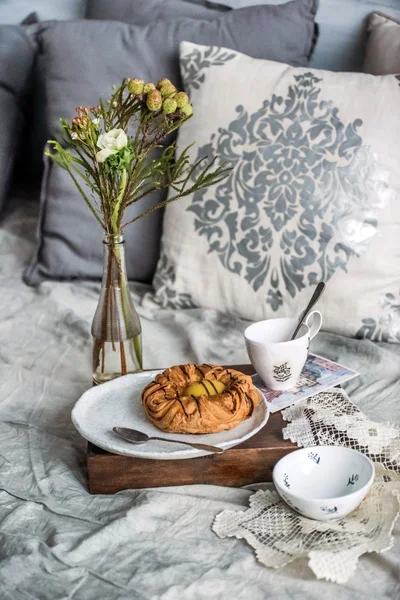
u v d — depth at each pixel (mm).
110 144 935
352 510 839
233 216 1397
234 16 1643
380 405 1114
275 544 811
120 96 1006
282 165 1369
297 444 924
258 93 1424
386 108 1341
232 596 756
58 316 1458
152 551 822
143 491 919
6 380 1229
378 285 1319
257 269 1379
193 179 1440
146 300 1504
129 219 1574
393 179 1325
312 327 1088
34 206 1808
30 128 1815
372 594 754
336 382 1065
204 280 1428
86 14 1862
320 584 770
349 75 1397
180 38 1607
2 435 1074
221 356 1291
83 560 810
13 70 1721
